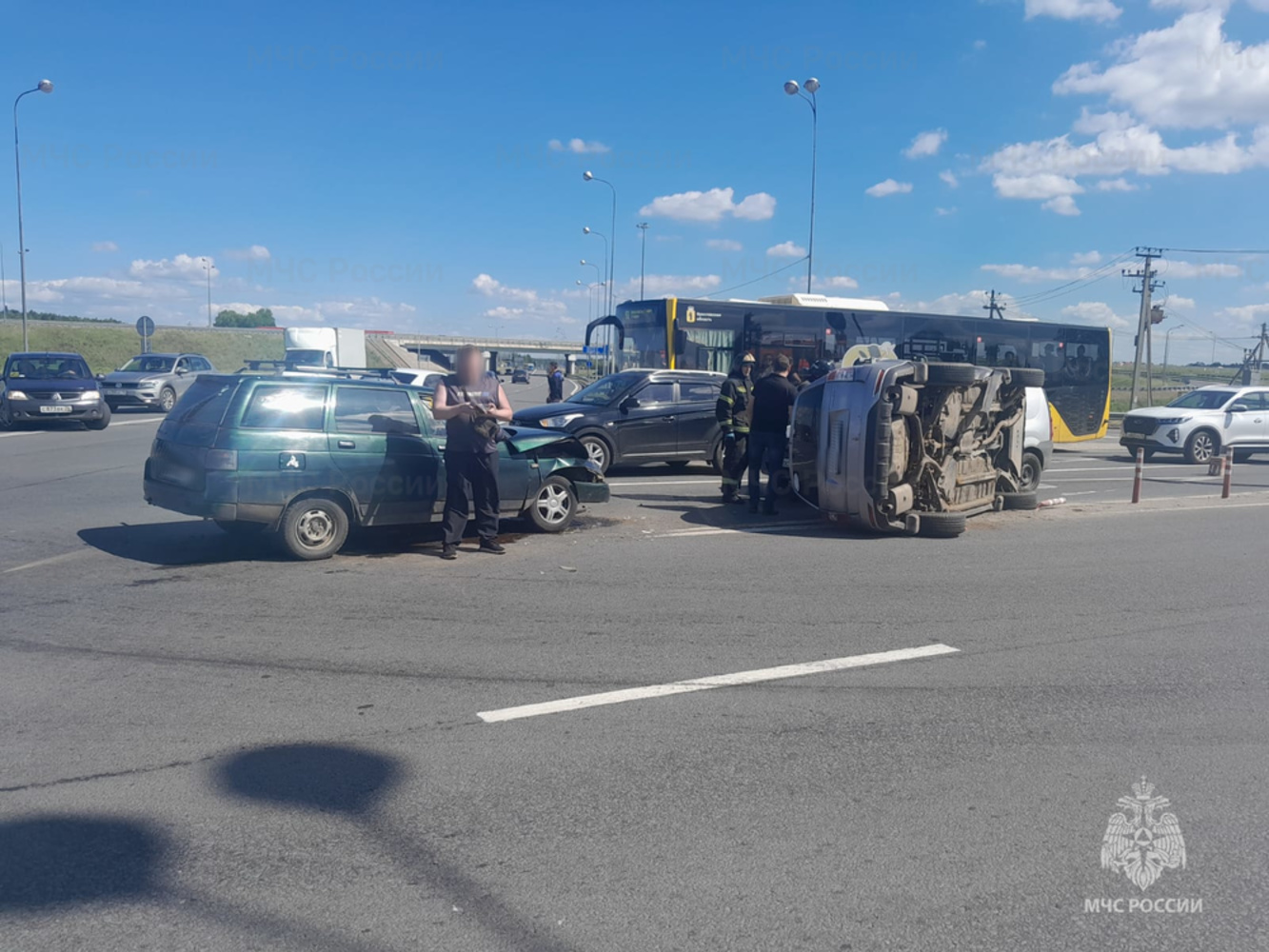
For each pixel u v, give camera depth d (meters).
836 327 22.14
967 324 24.22
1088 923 3.32
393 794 4.18
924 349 23.52
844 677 5.86
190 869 3.54
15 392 21.80
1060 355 26.06
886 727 5.07
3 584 7.70
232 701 5.24
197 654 6.00
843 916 3.33
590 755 4.64
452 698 5.35
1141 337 44.81
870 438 10.34
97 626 6.54
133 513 11.06
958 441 11.54
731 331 20.97
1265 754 4.81
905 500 10.53
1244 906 3.45
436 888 3.45
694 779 4.39
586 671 5.84
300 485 8.48
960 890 3.51
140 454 17.41
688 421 15.95
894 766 4.58
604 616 7.05
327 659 5.96
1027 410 14.11
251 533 9.78
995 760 4.68
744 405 12.95
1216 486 17.11
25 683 5.45
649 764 4.55
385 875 3.53
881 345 22.88
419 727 4.93
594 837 3.85
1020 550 10.02
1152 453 24.00
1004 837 3.92
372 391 9.05
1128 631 6.99
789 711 5.27
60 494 12.50
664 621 6.97
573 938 3.16
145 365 29.95
